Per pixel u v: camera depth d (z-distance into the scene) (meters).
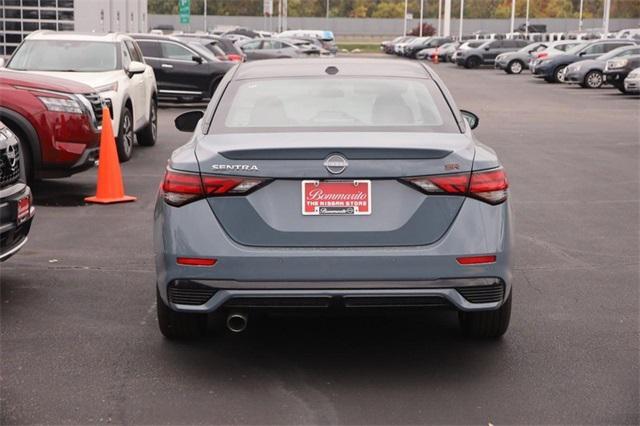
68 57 13.75
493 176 4.68
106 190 10.16
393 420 4.26
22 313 5.96
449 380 4.78
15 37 33.66
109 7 37.47
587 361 5.09
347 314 4.75
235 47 30.94
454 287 4.59
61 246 7.98
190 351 5.23
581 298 6.44
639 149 16.16
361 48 99.06
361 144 4.60
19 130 9.98
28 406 4.40
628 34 69.38
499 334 5.38
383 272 4.54
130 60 14.55
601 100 29.58
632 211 10.04
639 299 6.42
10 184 6.20
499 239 4.64
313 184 4.57
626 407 4.43
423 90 5.55
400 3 144.62
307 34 77.94
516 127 20.45
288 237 4.57
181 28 117.50
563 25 122.38
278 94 5.46
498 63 49.72
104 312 6.01
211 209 4.62
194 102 27.34
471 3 142.88
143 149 15.38
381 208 4.59
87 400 4.48
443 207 4.61
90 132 10.23
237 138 4.86
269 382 4.74
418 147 4.56
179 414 4.32
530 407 4.42
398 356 5.16
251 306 4.61
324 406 4.42
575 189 11.55
